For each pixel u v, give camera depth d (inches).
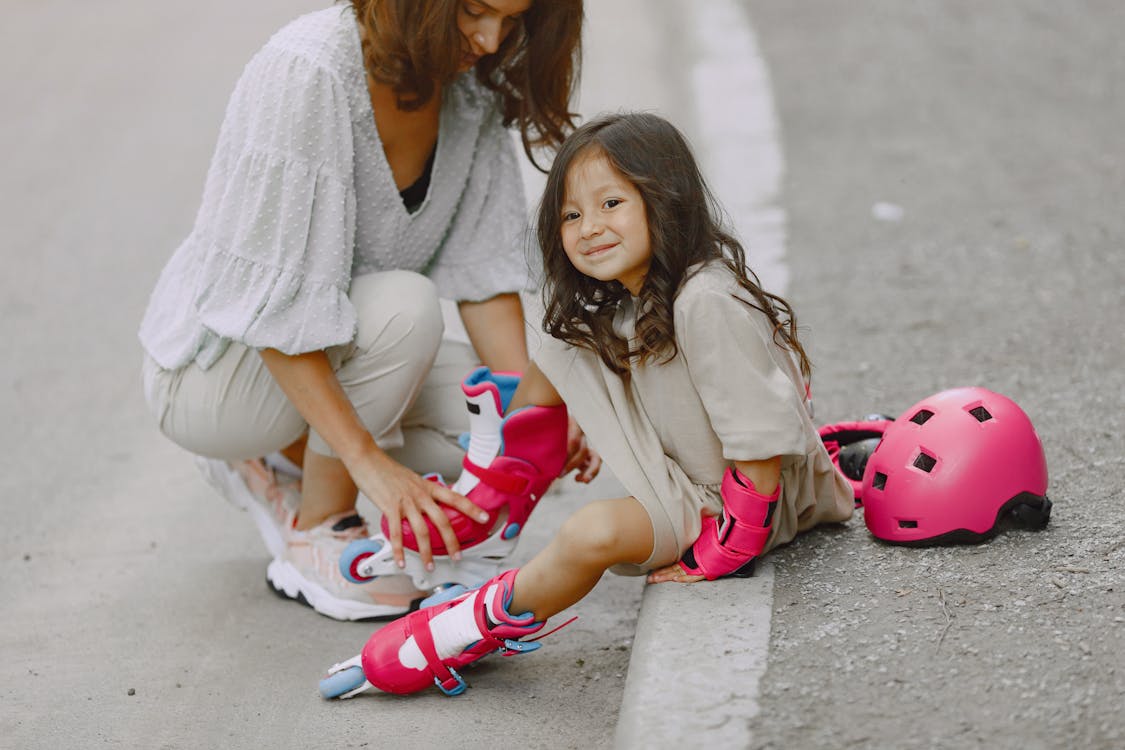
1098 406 174.4
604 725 125.3
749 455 123.9
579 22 148.5
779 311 133.4
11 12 519.8
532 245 161.6
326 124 141.3
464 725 126.5
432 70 140.0
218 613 156.9
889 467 134.5
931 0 457.1
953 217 268.7
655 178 125.6
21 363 249.9
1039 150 307.3
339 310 142.6
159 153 360.8
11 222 320.5
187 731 128.7
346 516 157.8
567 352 135.0
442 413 161.6
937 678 110.3
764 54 399.9
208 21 487.8
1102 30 410.3
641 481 129.3
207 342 148.9
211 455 159.3
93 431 221.9
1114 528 134.7
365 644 136.1
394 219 152.7
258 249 140.6
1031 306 219.5
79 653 147.6
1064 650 112.3
